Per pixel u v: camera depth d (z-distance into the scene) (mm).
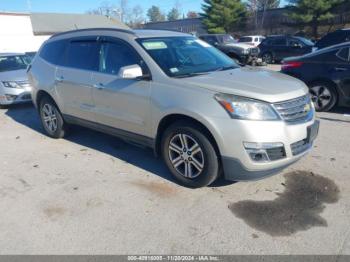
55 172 4441
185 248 2861
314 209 3363
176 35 4785
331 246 2824
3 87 8320
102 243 2955
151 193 3779
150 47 4164
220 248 2848
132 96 4090
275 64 19891
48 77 5473
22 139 5953
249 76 3934
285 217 3246
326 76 6824
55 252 2861
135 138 4320
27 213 3463
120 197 3713
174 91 3686
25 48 29750
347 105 6758
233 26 47781
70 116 5301
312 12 38000
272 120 3289
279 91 3465
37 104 6035
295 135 3430
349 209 3342
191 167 3779
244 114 3281
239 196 3646
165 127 3979
